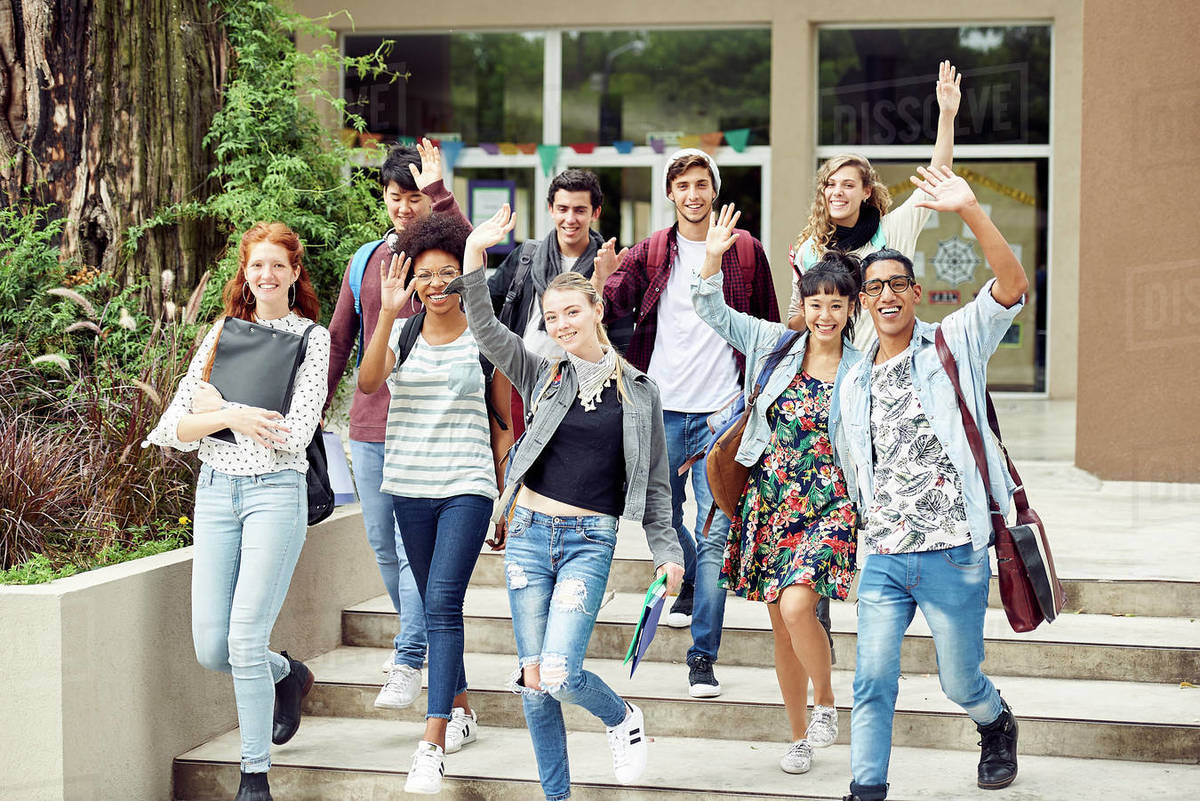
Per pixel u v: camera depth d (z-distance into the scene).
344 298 4.58
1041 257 12.05
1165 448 7.79
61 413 4.99
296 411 3.90
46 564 4.20
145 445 4.20
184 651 4.38
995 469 3.69
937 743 4.36
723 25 11.62
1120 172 7.85
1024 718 4.28
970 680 3.75
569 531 3.62
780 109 11.52
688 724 4.50
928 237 12.12
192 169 6.07
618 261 4.44
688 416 4.72
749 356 4.16
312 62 6.79
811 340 4.02
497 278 4.91
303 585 4.99
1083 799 3.88
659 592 3.67
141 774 4.16
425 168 4.51
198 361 3.99
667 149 11.79
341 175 6.79
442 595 3.91
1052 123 11.74
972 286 12.09
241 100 6.10
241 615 3.86
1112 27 7.81
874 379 3.72
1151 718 4.25
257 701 3.91
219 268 5.91
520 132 11.95
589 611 3.58
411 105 11.97
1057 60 11.59
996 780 3.95
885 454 3.68
